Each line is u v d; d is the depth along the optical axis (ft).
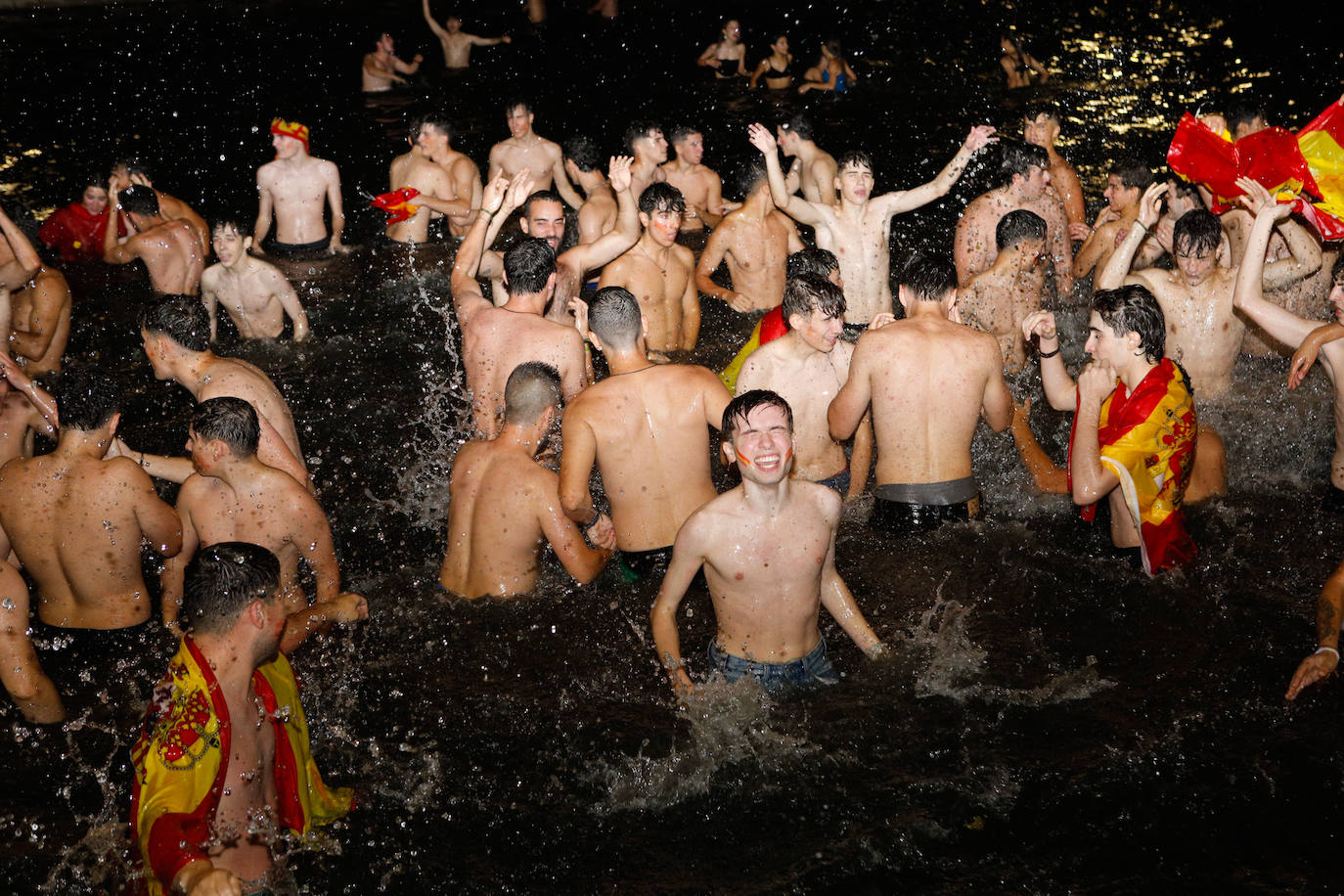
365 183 37.45
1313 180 16.80
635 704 13.91
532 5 64.49
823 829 11.93
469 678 14.47
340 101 48.98
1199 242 18.57
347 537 17.94
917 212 33.01
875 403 17.03
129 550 14.62
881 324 17.19
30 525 14.32
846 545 17.08
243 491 14.21
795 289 16.53
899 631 14.87
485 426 18.30
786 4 66.95
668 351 23.48
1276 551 16.20
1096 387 15.43
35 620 15.21
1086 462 15.46
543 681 14.38
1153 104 43.57
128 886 10.76
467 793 12.59
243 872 10.98
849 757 12.81
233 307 24.59
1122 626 14.88
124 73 54.08
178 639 14.85
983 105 44.73
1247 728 12.98
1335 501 16.97
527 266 17.89
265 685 11.09
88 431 14.17
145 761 10.20
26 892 11.35
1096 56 52.06
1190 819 11.80
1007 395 17.11
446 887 11.38
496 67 55.06
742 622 13.16
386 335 25.46
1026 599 15.55
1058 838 11.64
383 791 12.63
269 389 16.69
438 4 69.26
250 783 10.86
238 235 23.75
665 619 13.24
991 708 13.47
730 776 12.67
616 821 12.16
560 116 45.85
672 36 60.70
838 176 23.95
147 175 28.50
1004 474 19.04
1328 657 12.87
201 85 52.01
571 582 16.37
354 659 14.82
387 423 21.70
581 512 15.42
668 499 16.12
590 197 27.61
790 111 45.47
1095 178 34.86
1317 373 20.62
